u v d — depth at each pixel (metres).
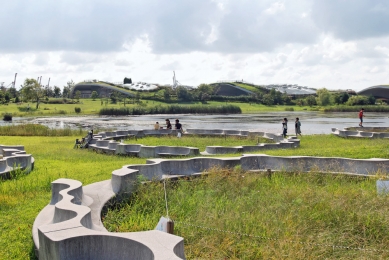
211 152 20.95
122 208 10.30
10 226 8.91
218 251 7.55
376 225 8.61
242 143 26.75
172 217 9.35
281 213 9.30
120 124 62.09
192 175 13.51
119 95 140.38
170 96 140.50
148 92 154.88
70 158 19.56
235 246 7.75
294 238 7.98
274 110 120.06
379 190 10.81
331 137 30.91
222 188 11.74
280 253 7.28
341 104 140.62
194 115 93.06
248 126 55.69
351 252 7.68
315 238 8.18
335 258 7.50
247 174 13.26
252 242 7.94
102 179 13.65
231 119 74.88
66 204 8.19
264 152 19.02
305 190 11.08
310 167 14.34
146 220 9.16
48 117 82.50
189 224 8.54
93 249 6.36
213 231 8.26
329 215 9.05
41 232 6.55
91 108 107.94
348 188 11.81
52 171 15.57
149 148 20.47
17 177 14.44
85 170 15.61
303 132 44.97
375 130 35.62
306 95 171.00
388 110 113.88
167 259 5.46
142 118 79.81
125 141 28.27
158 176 12.81
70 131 38.47
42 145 26.83
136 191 11.23
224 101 144.38
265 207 9.78
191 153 20.05
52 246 6.18
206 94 142.50
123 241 6.25
